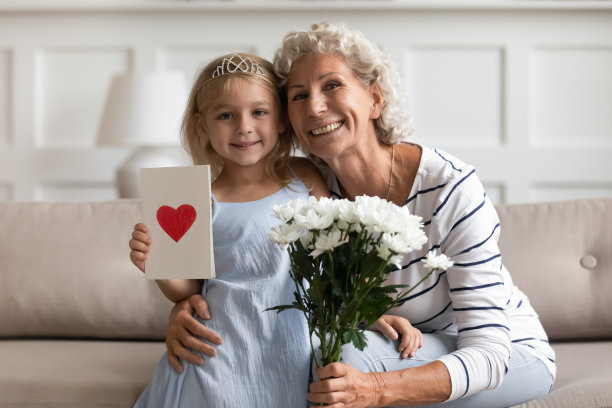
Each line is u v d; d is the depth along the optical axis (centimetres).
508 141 330
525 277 183
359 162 151
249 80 151
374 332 142
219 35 335
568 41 326
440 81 331
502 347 134
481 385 130
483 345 133
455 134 332
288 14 331
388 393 124
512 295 158
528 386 141
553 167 329
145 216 138
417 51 330
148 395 144
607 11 323
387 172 151
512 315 155
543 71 329
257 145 153
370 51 146
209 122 154
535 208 192
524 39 327
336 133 144
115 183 312
